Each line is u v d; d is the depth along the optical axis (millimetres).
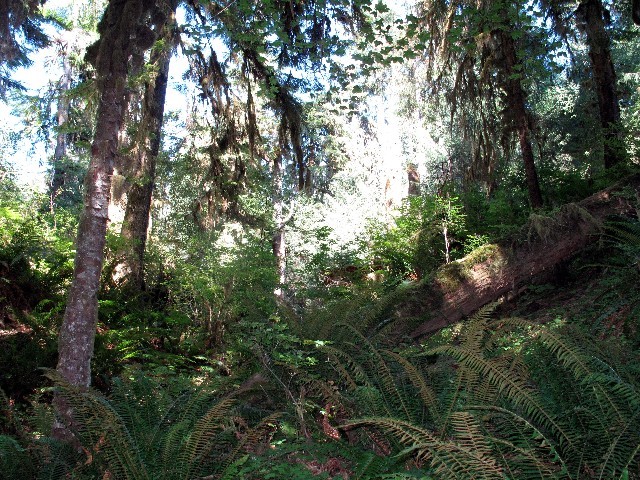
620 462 2570
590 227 6500
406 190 18953
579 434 2809
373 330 5055
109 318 7449
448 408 3254
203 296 7512
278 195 13656
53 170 16656
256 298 6469
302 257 12641
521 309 7031
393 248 9195
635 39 16875
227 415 3547
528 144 8477
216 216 10125
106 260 8719
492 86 8797
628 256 6016
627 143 8648
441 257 9039
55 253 7641
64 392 3369
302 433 3506
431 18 8820
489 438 2670
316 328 4918
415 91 16328
